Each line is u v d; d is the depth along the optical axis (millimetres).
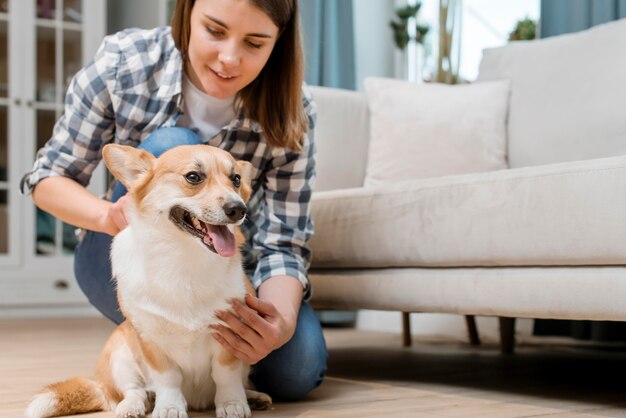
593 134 2490
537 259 1669
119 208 1501
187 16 1649
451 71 3613
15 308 4312
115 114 1745
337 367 2398
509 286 1730
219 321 1409
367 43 4082
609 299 1538
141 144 1657
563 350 2893
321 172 2787
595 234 1548
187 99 1758
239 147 1801
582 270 1598
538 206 1659
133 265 1424
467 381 2078
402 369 2346
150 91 1744
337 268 2258
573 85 2596
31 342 3078
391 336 3486
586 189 1567
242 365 1508
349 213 2166
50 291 4344
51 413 1499
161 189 1395
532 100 2705
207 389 1536
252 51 1560
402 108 2801
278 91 1713
